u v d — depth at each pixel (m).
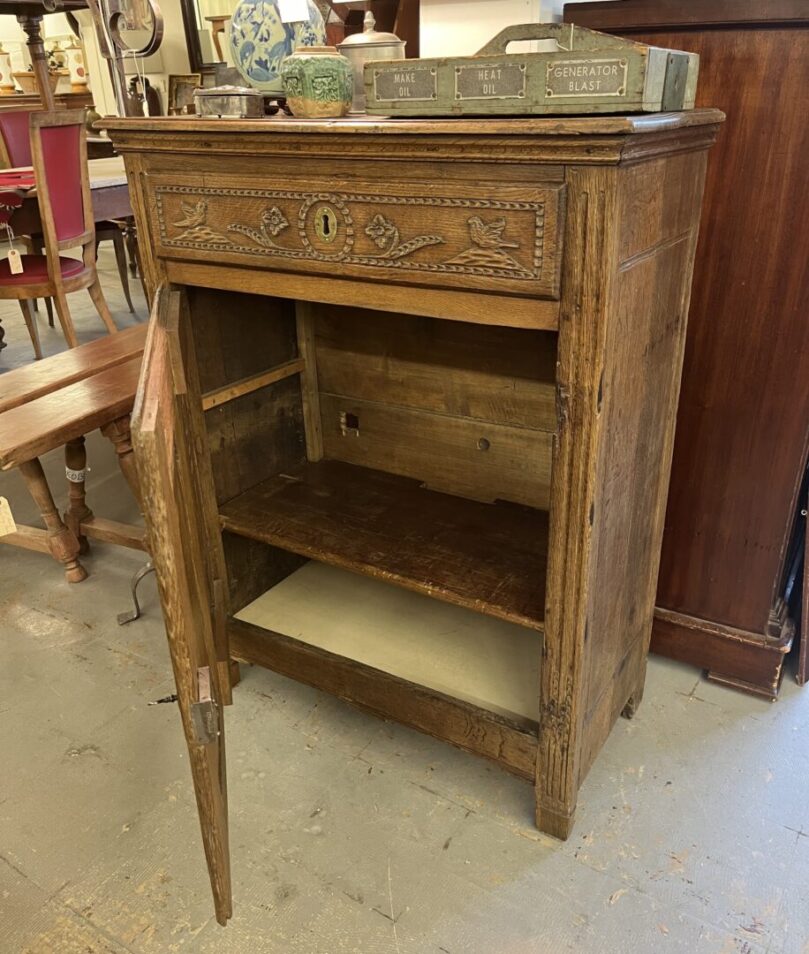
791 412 1.43
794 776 1.47
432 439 1.68
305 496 1.68
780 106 1.26
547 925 1.22
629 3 1.30
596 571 1.16
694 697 1.67
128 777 1.52
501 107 0.96
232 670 1.70
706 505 1.58
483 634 1.61
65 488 2.67
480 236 0.98
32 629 1.95
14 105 5.65
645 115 0.91
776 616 1.61
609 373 1.00
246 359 1.63
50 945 1.22
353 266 1.10
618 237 0.92
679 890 1.27
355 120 1.04
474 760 1.54
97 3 1.33
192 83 3.07
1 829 1.41
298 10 1.30
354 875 1.31
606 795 1.44
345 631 1.63
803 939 1.19
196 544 1.26
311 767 1.53
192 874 1.32
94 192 3.62
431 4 1.29
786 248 1.33
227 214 1.20
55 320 4.43
